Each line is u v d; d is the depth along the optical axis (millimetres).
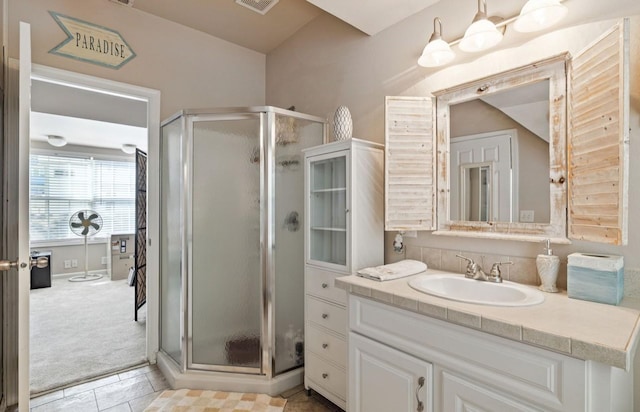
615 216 1133
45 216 5516
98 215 5754
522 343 1013
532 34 1538
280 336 2230
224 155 2258
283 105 3039
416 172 1891
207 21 2711
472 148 1749
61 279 5488
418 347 1288
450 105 1839
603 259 1219
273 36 2959
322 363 1987
